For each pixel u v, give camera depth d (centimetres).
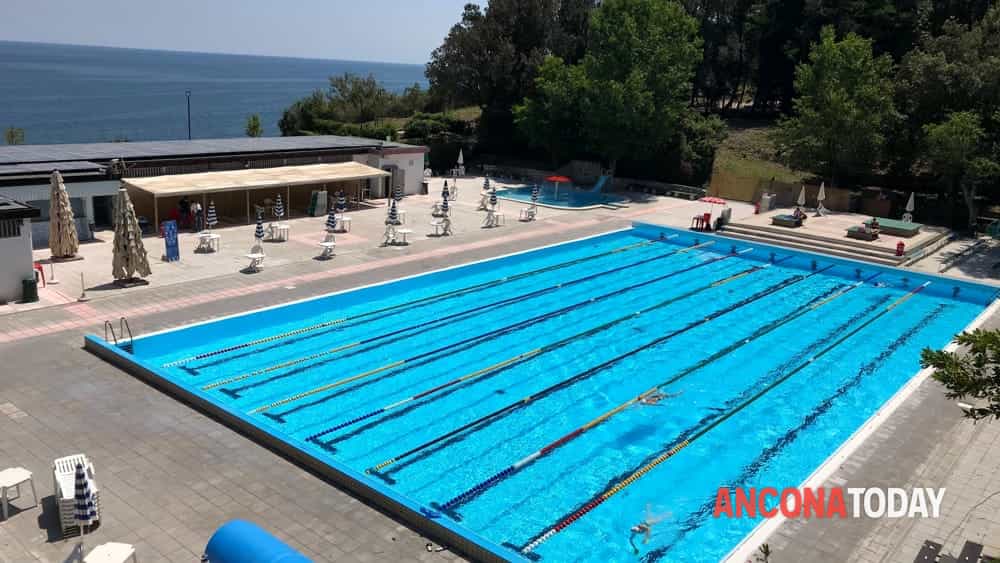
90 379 1717
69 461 1227
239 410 1608
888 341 2302
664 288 2831
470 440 1591
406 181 4316
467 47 5694
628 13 4534
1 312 2136
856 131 4075
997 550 1161
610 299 2659
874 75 4159
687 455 1560
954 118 3609
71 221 2669
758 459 1554
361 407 1727
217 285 2467
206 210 3394
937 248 3497
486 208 4009
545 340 2216
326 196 3641
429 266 2825
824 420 1742
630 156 4828
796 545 1177
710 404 1814
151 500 1236
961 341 945
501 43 5638
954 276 3002
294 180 3450
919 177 4416
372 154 4128
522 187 4816
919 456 1478
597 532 1280
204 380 1842
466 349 2117
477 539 1122
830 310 2608
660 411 1766
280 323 2270
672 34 4581
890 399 1759
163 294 2352
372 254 2966
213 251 2880
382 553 1115
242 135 11488
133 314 2162
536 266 3069
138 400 1620
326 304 2388
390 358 2027
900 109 4266
